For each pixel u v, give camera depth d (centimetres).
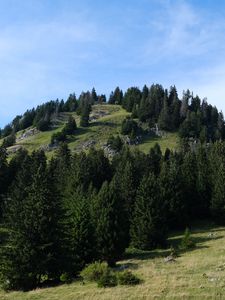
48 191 4559
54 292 3584
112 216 5425
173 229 7338
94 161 9656
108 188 5775
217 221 7344
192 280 3359
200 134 16662
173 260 4566
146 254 5631
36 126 19750
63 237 4497
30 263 4172
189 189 7938
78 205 5525
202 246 5428
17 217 4478
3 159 9975
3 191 9400
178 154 11181
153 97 19912
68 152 12188
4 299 3525
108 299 3061
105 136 17100
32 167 9038
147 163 10094
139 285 3403
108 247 5244
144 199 6219
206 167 8606
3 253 4219
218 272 3606
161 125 17862
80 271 4691
